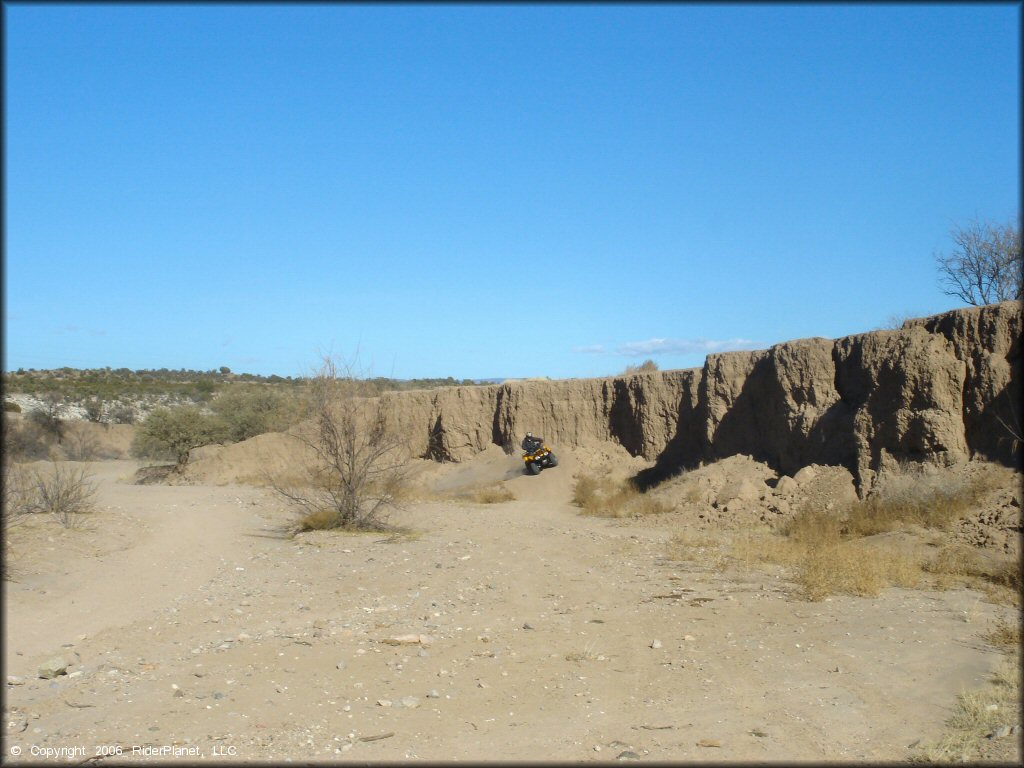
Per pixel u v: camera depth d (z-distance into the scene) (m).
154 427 46.81
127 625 11.98
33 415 53.19
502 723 8.02
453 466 37.84
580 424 34.75
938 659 9.62
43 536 17.52
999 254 29.39
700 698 8.65
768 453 25.25
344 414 22.64
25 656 10.30
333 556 18.02
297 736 7.65
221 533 21.91
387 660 10.14
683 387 30.94
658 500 25.33
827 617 11.79
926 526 17.19
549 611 12.77
